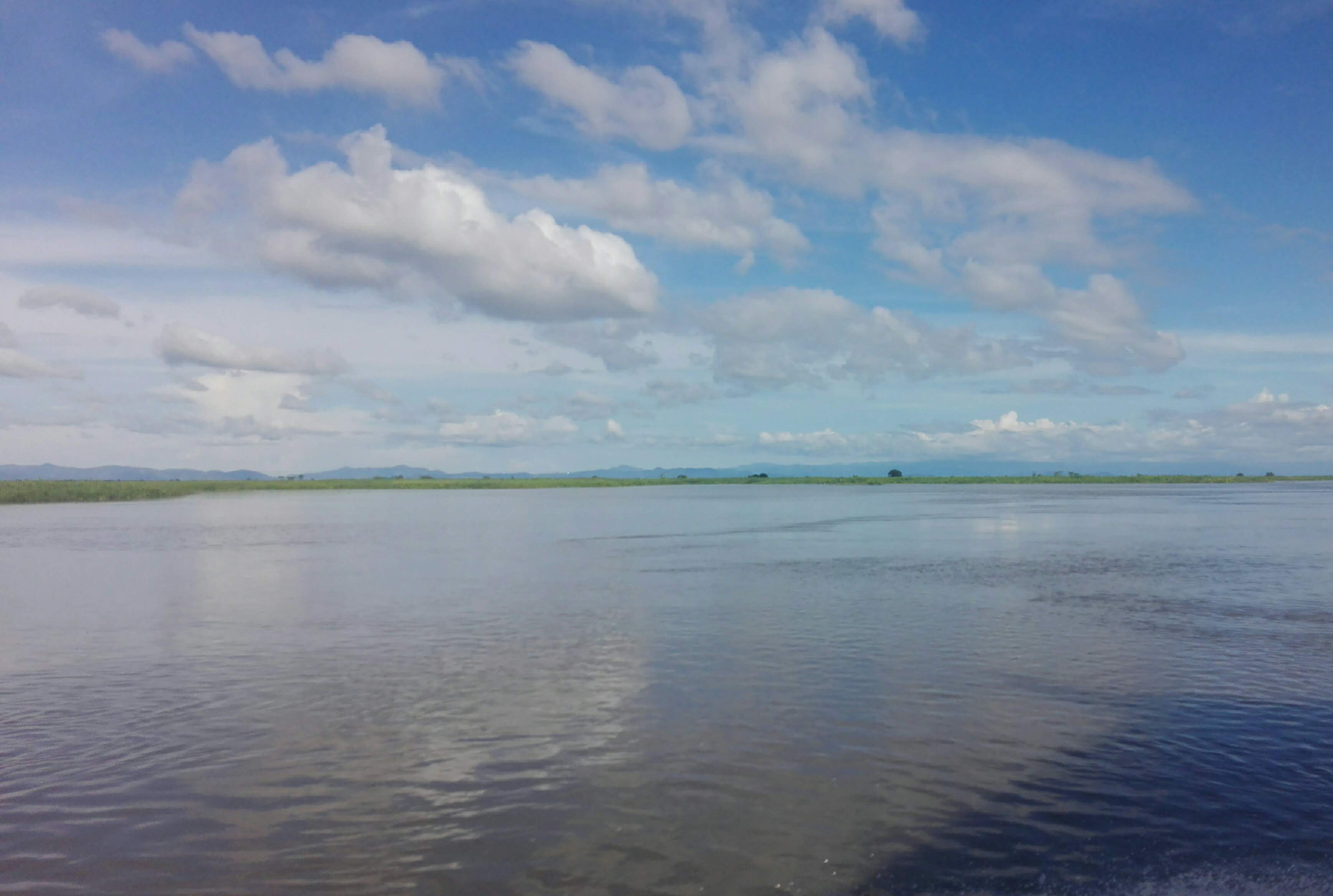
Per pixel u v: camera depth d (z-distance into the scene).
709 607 32.50
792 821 13.43
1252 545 56.47
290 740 17.41
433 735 17.59
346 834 13.16
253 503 134.50
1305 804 14.04
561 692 20.59
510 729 17.88
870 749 16.56
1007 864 12.15
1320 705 19.31
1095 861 12.22
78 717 19.06
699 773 15.41
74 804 14.42
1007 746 16.70
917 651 24.80
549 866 12.12
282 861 12.38
